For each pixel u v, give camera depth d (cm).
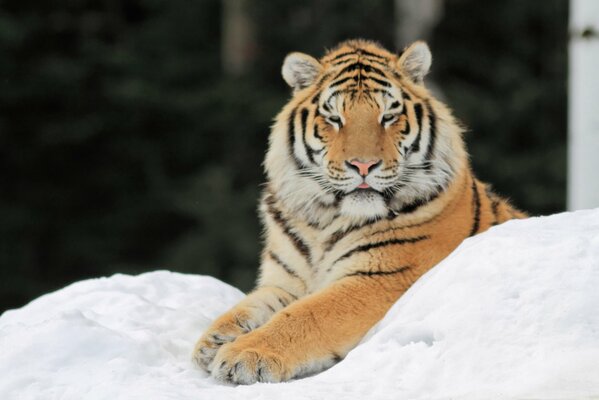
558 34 3538
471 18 3569
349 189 1077
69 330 954
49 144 3509
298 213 1123
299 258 1128
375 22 3562
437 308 856
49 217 3534
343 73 1129
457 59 3531
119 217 3531
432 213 1088
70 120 3512
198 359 977
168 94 3466
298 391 813
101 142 3556
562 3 3519
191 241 3188
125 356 943
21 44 3481
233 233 3125
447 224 1092
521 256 862
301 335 984
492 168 3219
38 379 898
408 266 1068
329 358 995
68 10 3588
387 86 1115
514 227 941
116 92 3425
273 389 828
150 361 964
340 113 1105
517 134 3359
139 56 3556
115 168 3566
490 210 1157
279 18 3553
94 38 3588
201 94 3438
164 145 3556
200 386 891
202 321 1111
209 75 3609
